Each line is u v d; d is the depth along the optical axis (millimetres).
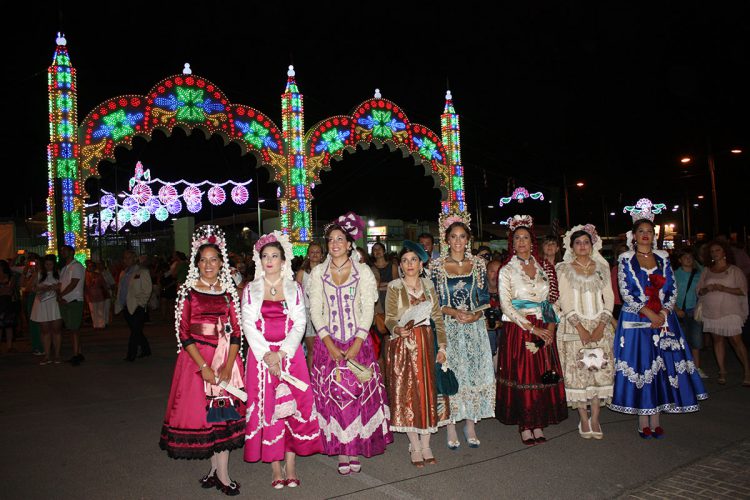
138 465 4961
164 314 16266
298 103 19531
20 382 8375
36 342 10742
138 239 23797
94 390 7828
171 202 24594
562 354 5492
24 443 5578
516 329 5293
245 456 4363
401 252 5012
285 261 4648
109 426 6133
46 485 4523
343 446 4562
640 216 5602
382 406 4816
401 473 4668
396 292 4988
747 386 7148
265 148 19078
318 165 20062
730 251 7289
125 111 16734
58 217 15297
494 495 4160
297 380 4438
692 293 7965
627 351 5379
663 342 5367
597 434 5371
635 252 5527
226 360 4324
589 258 5582
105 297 14008
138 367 9445
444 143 23328
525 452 5066
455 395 5180
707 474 4434
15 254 17188
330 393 4648
